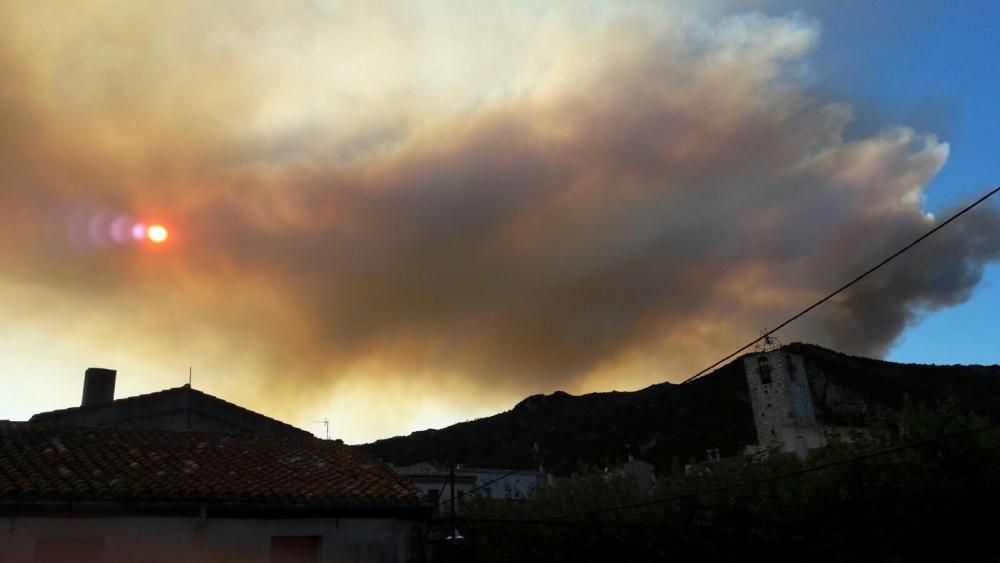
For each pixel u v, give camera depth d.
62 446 18.08
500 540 24.23
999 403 69.25
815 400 70.19
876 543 20.48
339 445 22.72
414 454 91.12
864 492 20.78
